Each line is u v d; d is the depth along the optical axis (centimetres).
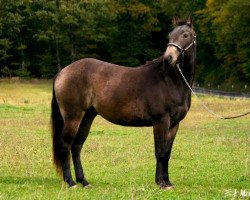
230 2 5625
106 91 963
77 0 6288
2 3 6066
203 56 7344
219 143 1700
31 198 830
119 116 962
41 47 6825
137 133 2053
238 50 6081
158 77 936
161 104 923
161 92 926
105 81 972
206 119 2592
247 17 5628
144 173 1154
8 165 1208
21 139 1744
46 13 6103
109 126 2328
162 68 938
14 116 2616
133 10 7044
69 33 6456
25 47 6278
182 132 2062
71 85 990
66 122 994
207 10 6669
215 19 6088
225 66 6675
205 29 6788
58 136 1009
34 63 6719
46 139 1780
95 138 1858
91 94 988
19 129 2086
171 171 1200
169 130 955
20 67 6619
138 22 7281
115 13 6906
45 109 3070
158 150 933
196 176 1134
